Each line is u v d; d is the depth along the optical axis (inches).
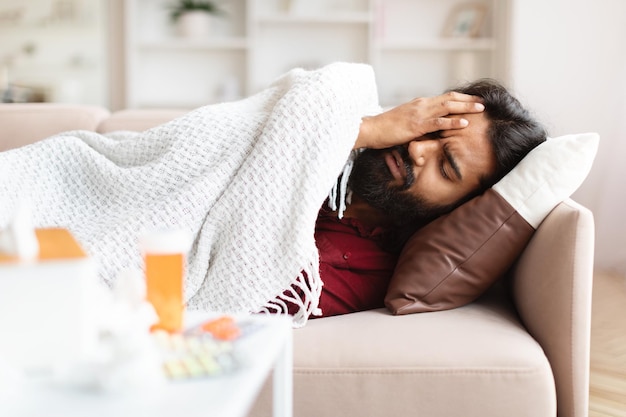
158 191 51.6
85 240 49.4
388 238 59.9
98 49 180.2
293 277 47.9
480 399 41.8
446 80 176.1
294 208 48.6
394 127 55.6
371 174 56.9
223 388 24.4
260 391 42.3
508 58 154.0
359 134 55.9
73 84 181.0
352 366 42.3
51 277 23.7
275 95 59.3
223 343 28.6
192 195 49.3
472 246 51.3
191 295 49.2
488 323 48.1
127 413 22.1
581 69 146.9
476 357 42.4
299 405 42.4
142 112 77.9
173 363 25.9
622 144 135.1
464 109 54.9
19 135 75.3
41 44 180.9
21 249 24.0
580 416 46.0
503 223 51.2
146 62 180.7
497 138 53.9
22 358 23.8
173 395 23.7
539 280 48.2
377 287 55.0
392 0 175.2
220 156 51.8
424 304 51.2
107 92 181.8
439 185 55.3
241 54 179.3
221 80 180.4
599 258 135.7
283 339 31.7
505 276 59.6
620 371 77.5
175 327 30.1
